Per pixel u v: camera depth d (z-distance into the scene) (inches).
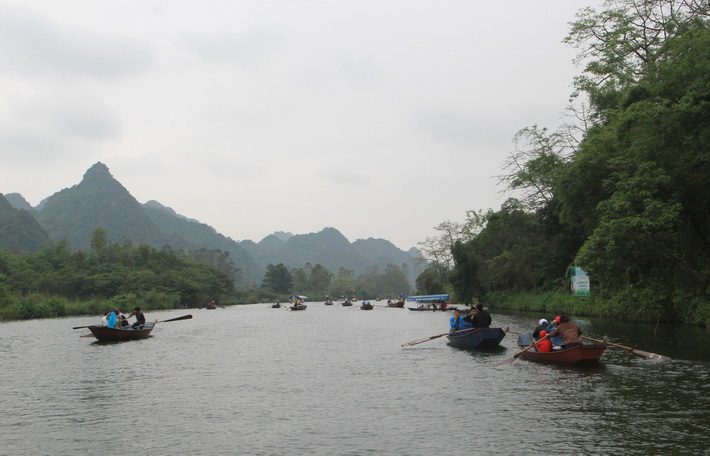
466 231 2600.9
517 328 1101.1
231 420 378.6
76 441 335.0
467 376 536.1
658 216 829.8
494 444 308.2
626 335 826.2
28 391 501.0
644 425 336.2
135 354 792.3
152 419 386.3
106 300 2768.2
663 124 792.9
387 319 1765.5
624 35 1182.9
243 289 5959.6
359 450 303.7
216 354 781.9
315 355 750.5
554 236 1781.5
